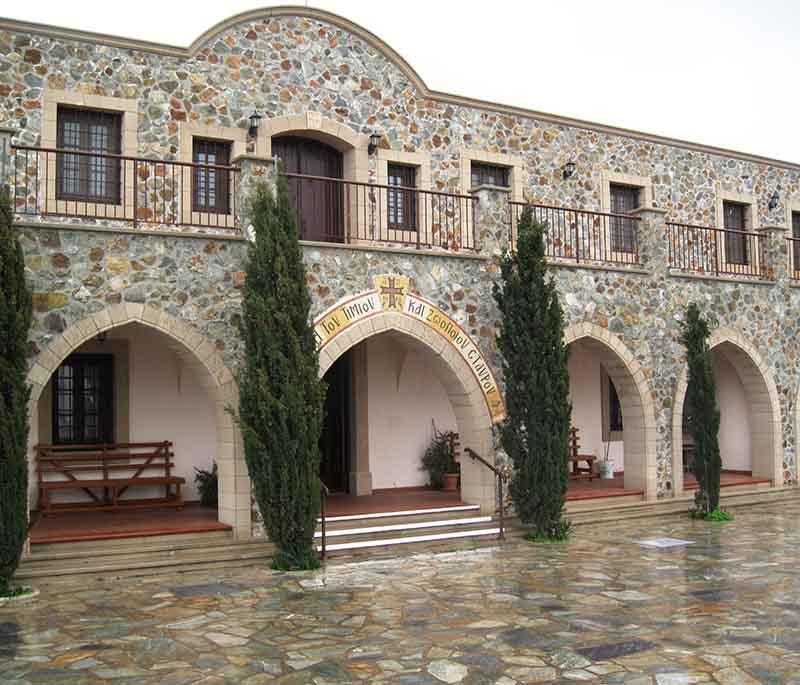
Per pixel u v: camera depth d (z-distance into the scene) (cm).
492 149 1622
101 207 1291
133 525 1162
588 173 1733
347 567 1106
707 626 816
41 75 1264
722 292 1672
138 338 1395
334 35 1484
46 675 689
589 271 1478
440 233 1479
